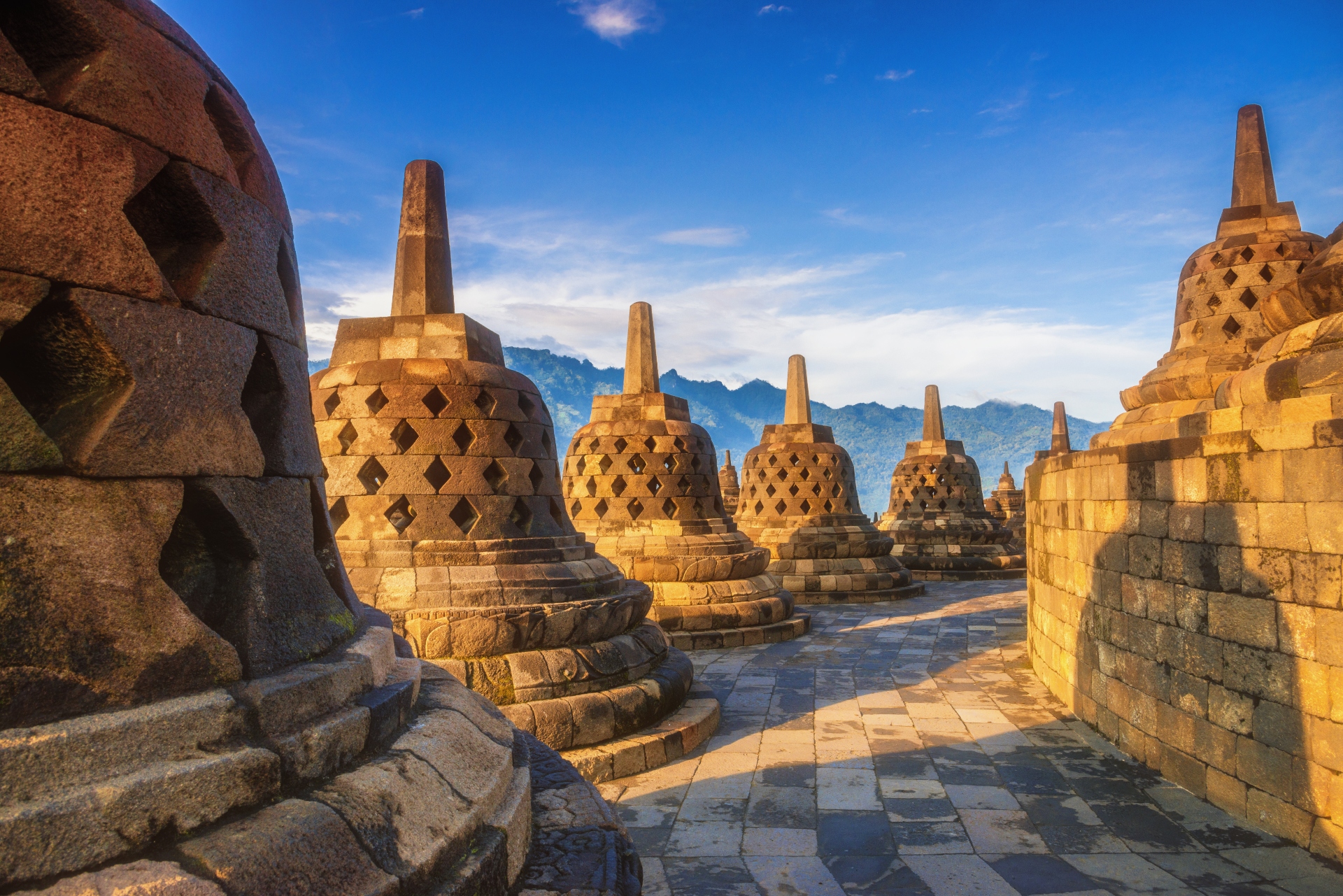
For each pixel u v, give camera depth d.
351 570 7.48
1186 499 6.55
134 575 2.29
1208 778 6.29
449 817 2.83
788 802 6.57
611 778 7.13
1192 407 9.54
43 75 2.36
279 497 2.92
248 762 2.33
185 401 2.49
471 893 2.72
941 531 23.42
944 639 13.82
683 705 8.68
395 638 4.36
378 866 2.43
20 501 2.10
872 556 19.38
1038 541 10.97
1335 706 5.12
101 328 2.26
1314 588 5.28
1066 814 6.16
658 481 14.45
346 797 2.53
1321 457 5.24
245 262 2.83
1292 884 4.92
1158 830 5.81
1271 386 6.21
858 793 6.73
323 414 7.99
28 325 2.26
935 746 7.92
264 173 3.12
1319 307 6.56
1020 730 8.37
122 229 2.35
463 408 7.88
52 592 2.13
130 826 2.05
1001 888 5.05
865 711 9.30
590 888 3.13
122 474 2.29
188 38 2.84
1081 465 8.73
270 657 2.68
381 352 8.17
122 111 2.38
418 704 3.52
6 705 2.02
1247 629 5.85
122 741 2.13
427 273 8.38
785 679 11.01
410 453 7.74
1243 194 10.63
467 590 7.38
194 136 2.64
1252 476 5.81
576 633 7.70
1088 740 7.98
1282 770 5.54
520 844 3.25
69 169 2.24
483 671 7.10
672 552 13.91
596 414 15.03
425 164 8.48
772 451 20.03
